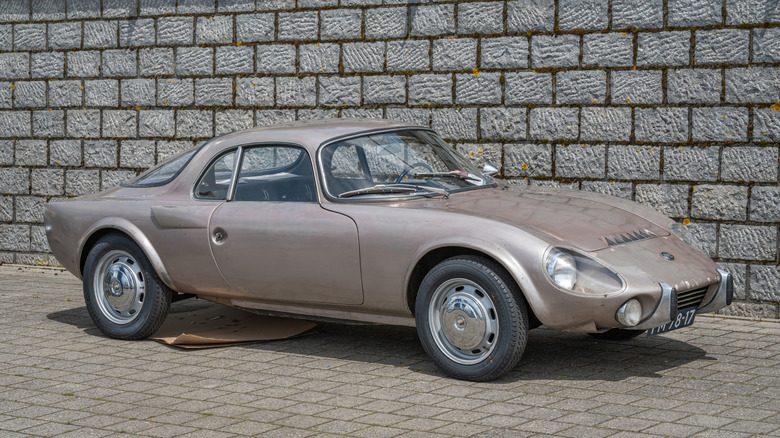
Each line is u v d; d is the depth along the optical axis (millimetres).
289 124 7164
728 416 4996
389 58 9094
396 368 6199
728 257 7824
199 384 5875
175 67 10078
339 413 5184
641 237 6090
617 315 5438
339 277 6188
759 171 7672
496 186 6930
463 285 5773
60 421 5129
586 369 6078
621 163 8195
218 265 6699
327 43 9359
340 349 6789
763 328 7348
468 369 5750
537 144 8531
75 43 10547
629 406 5211
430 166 6676
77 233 7352
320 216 6258
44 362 6516
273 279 6484
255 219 6508
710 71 7809
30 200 10875
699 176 7895
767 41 7590
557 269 5473
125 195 7359
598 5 8195
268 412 5230
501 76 8633
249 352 6742
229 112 9859
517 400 5367
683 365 6160
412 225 5898
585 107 8305
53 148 10734
